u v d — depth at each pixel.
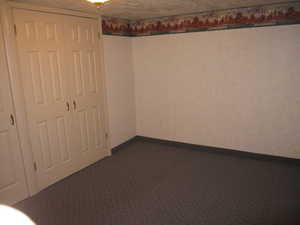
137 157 3.82
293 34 3.05
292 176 3.02
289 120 3.26
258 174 3.11
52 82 2.96
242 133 3.61
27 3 2.61
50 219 2.35
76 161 3.37
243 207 2.45
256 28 3.24
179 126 4.13
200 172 3.23
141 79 4.32
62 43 3.03
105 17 3.63
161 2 2.79
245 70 3.42
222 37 3.48
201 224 2.23
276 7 3.07
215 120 3.79
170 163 3.55
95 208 2.52
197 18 3.60
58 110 3.06
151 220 2.31
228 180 2.99
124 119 4.23
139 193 2.78
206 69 3.70
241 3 2.98
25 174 2.73
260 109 3.42
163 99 4.18
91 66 3.47
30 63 2.70
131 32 4.21
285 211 2.36
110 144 3.94
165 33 3.91
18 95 2.58
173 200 2.62
